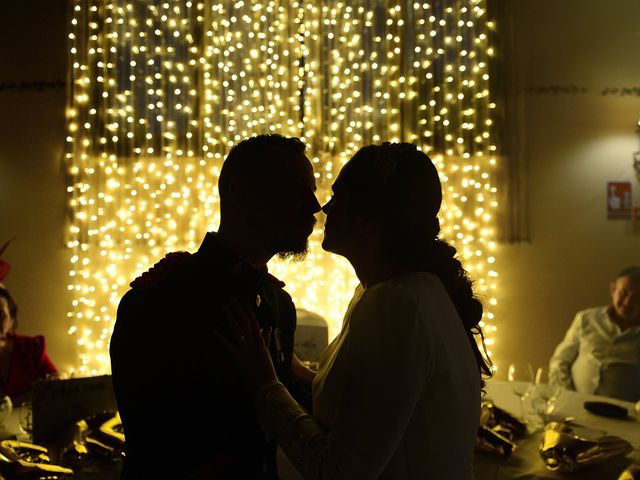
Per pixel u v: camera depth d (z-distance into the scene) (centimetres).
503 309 355
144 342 104
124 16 343
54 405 162
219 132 341
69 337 349
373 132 345
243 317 110
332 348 115
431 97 344
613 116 352
